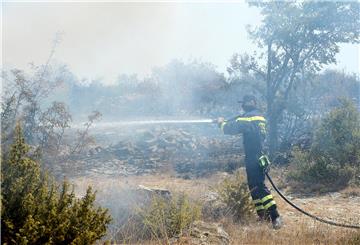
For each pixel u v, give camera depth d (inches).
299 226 230.4
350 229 222.5
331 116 456.1
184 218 197.2
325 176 412.5
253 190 250.2
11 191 121.6
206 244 179.8
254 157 253.9
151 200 211.2
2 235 114.1
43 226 115.6
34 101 268.2
